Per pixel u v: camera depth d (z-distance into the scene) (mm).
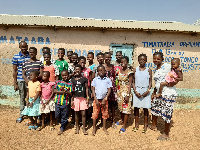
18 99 5559
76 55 4473
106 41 5695
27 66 4203
